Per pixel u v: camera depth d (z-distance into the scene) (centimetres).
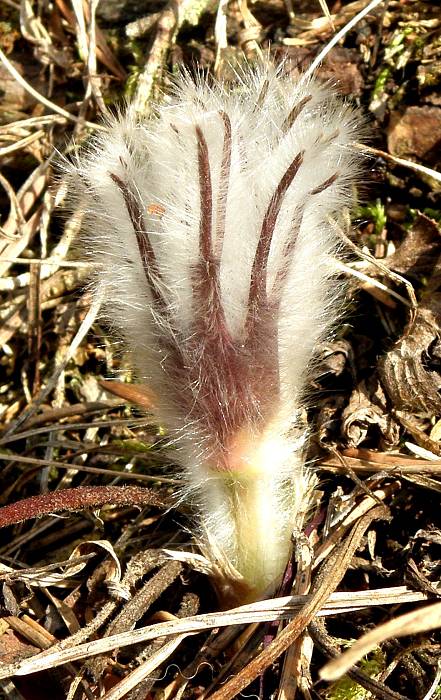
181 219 10
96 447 12
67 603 11
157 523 11
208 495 10
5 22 14
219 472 10
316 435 11
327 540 11
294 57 13
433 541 10
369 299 12
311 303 10
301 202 10
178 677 10
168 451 11
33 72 14
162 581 10
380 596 10
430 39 13
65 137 14
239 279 10
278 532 10
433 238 12
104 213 10
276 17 14
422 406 11
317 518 11
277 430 10
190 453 10
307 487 11
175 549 11
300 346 10
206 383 10
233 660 10
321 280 10
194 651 10
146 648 10
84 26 14
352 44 13
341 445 11
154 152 10
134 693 10
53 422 13
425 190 12
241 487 10
